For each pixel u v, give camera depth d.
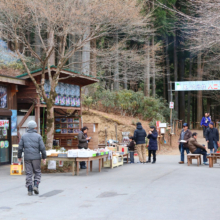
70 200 7.31
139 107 28.17
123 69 21.75
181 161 15.19
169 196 7.51
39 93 13.39
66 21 13.41
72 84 18.41
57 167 12.48
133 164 15.12
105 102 26.91
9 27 14.73
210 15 9.73
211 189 8.38
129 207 6.50
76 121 18.97
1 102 14.34
